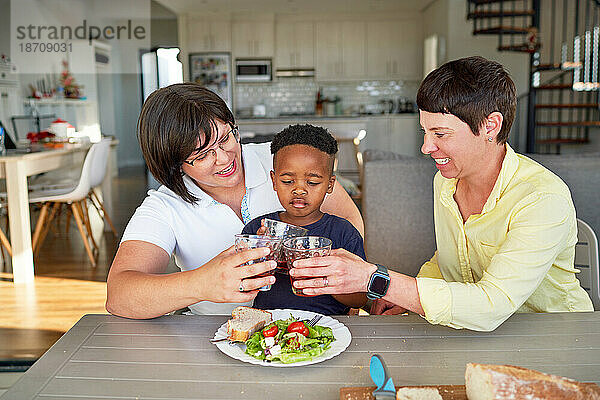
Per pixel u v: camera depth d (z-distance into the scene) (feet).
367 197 8.42
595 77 25.00
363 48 32.86
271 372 2.97
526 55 27.09
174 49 33.47
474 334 3.45
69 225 17.43
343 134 29.68
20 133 24.90
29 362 7.75
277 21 32.91
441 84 3.49
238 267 3.23
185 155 4.11
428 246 8.45
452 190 4.45
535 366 3.03
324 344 3.18
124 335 3.48
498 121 3.55
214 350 3.26
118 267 4.01
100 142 14.88
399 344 3.32
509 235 3.68
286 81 33.86
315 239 3.39
